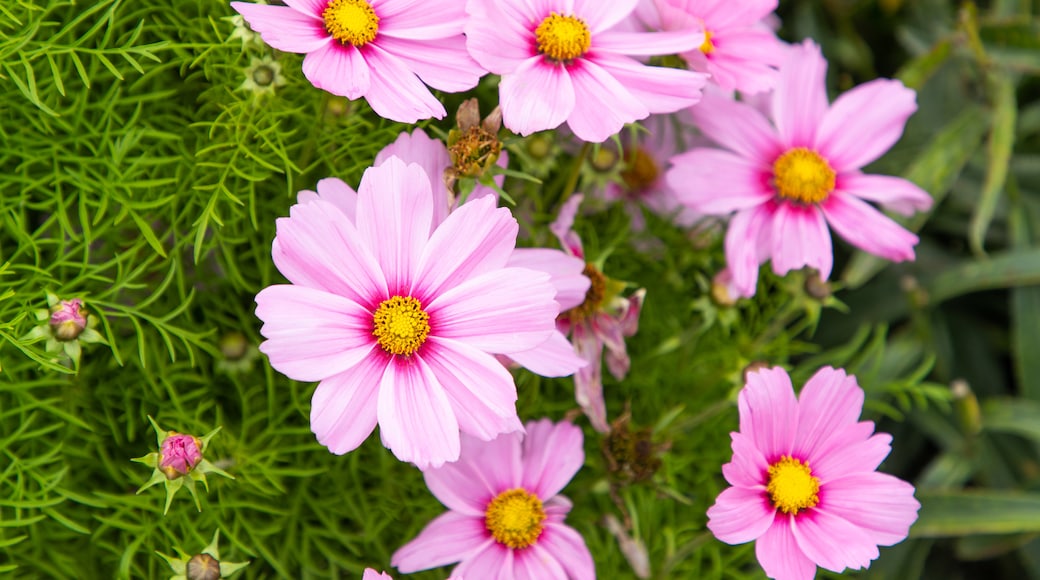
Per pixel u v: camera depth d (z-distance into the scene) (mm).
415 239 517
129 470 556
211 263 585
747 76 579
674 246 634
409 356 519
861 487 547
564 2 555
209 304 585
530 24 549
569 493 607
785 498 541
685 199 596
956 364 727
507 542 556
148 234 545
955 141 706
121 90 580
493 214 517
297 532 585
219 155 558
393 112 521
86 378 570
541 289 517
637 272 638
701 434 624
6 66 540
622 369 583
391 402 513
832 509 547
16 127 573
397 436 509
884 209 693
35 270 550
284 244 507
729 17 581
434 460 508
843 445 549
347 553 587
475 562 552
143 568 574
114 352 534
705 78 549
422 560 549
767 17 666
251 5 524
